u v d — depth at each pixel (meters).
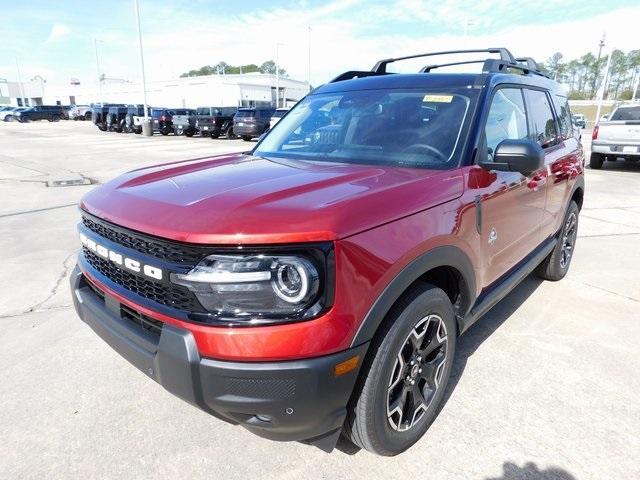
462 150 2.56
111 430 2.44
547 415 2.59
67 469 2.19
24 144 21.16
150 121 27.97
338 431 1.93
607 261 5.22
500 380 2.91
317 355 1.73
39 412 2.57
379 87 3.20
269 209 1.80
